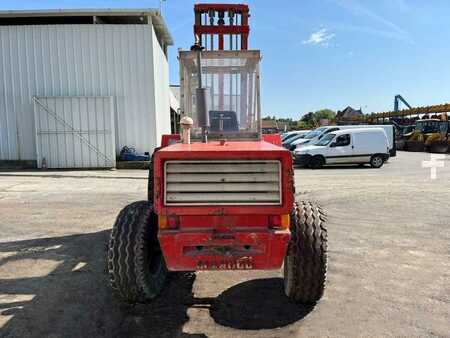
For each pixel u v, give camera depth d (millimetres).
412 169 17562
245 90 4855
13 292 4320
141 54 16469
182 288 4469
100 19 17609
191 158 3361
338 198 9781
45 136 16328
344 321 3676
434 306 3961
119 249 3744
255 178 3389
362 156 18547
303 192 10758
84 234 6539
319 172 16562
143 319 3760
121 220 3900
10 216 7828
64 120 16297
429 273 4816
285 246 3408
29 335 3459
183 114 4848
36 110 16234
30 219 7578
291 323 3658
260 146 3785
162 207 3383
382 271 4883
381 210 8359
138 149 16797
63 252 5633
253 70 4852
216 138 4797
